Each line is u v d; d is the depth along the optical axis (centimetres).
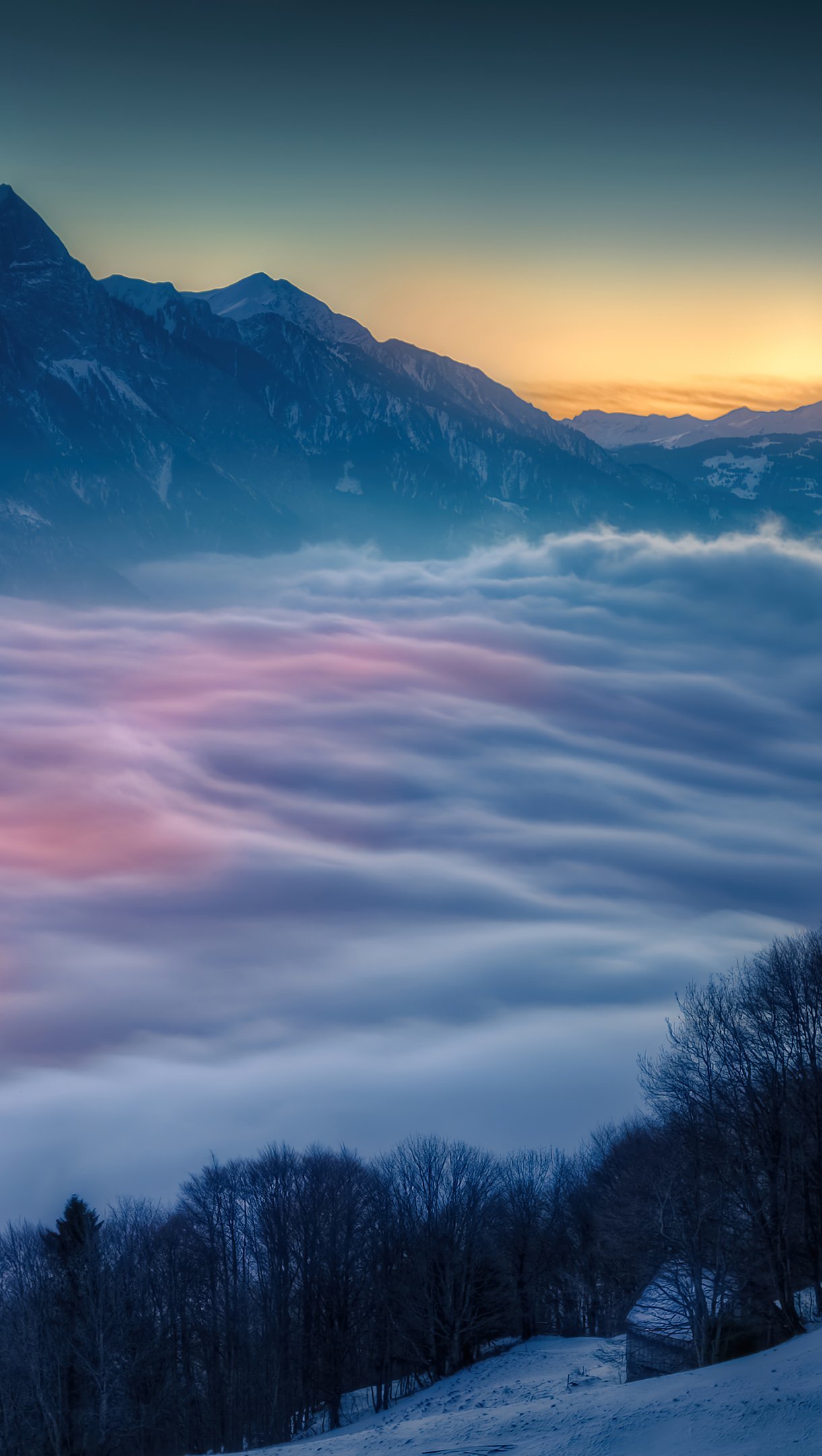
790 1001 7531
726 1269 6825
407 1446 6738
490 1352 10375
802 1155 6881
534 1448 5762
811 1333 6262
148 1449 9969
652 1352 7112
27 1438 9181
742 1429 5119
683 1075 7600
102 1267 9756
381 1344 10288
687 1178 7138
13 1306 9769
